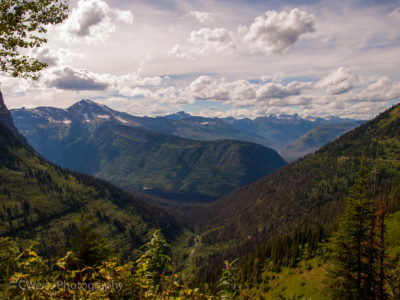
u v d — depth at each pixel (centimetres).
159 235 727
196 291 509
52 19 1185
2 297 438
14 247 620
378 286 2200
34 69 1204
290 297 6738
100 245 569
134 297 507
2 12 1056
